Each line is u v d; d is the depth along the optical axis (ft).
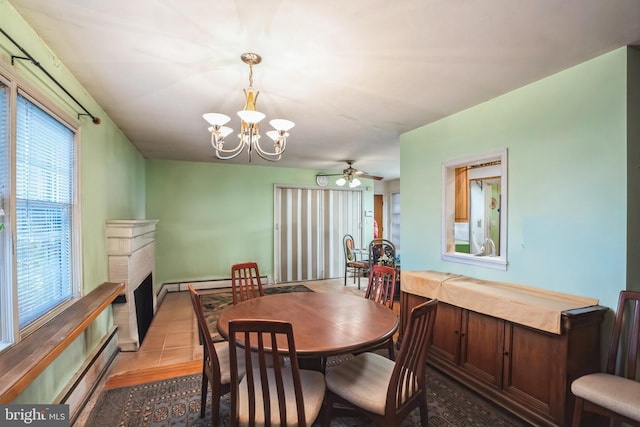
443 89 8.13
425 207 11.18
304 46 6.07
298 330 6.03
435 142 10.77
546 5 4.86
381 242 20.02
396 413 5.07
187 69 7.01
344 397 5.46
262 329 4.32
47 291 6.31
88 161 8.27
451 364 8.54
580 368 6.19
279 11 4.99
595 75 6.59
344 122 10.94
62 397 6.29
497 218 12.00
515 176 8.17
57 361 6.30
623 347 6.23
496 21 5.29
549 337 6.33
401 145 12.48
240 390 5.49
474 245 11.64
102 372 8.54
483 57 6.52
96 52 6.28
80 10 4.98
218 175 19.84
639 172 6.31
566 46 6.11
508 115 8.34
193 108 9.53
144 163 17.80
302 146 14.96
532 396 6.62
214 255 19.77
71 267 7.38
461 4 4.83
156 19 5.22
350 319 6.70
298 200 22.11
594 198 6.64
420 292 9.49
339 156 17.42
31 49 5.51
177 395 7.68
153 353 10.22
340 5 4.86
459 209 10.65
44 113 6.11
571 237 7.02
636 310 5.93
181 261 19.04
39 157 5.98
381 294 8.86
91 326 8.14
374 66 6.89
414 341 5.21
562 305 6.56
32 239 5.77
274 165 20.61
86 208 8.10
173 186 18.84
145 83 7.74
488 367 7.57
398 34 5.67
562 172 7.18
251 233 20.68
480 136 9.12
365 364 6.31
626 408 4.99
